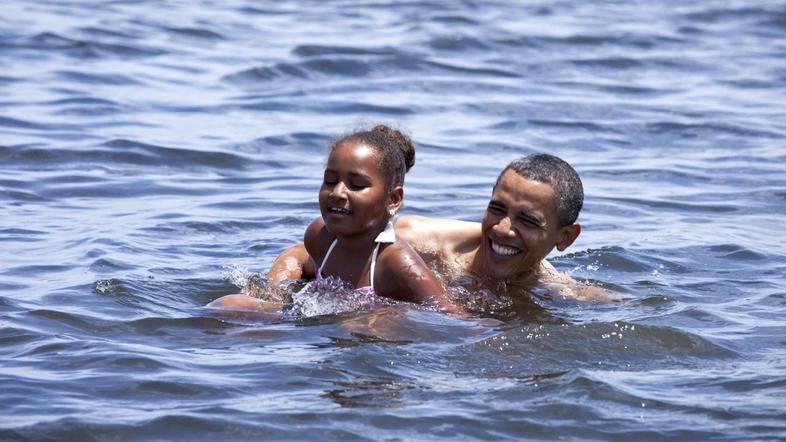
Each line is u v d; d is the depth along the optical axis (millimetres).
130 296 25969
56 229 33156
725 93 58344
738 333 24203
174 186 39500
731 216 37188
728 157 45906
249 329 23703
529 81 59812
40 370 21062
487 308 26109
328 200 25719
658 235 34219
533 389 20469
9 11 70438
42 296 25844
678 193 40219
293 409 19391
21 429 18438
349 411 19375
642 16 79625
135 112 49781
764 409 19703
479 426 18953
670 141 48906
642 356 22484
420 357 21906
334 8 79625
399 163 26344
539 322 24734
